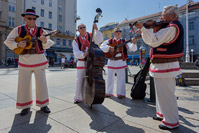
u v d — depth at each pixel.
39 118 2.28
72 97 3.51
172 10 1.90
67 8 33.06
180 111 2.61
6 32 24.80
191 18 24.98
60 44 31.53
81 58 3.00
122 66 3.51
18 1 25.91
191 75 6.24
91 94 2.52
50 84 5.36
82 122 2.15
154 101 3.17
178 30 1.81
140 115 2.43
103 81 2.54
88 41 3.18
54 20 30.66
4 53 24.52
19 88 2.45
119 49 3.51
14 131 1.87
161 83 2.01
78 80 3.09
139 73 3.47
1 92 3.94
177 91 4.39
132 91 3.37
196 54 24.59
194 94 3.95
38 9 28.22
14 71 11.23
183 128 1.99
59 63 30.20
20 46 2.24
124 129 1.95
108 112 2.56
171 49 1.89
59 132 1.85
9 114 2.43
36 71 2.52
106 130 1.92
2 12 24.27
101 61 2.64
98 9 2.68
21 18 26.34
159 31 1.83
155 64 2.05
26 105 2.47
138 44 28.42
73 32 34.09
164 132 1.88
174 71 1.91
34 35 2.50
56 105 2.91
